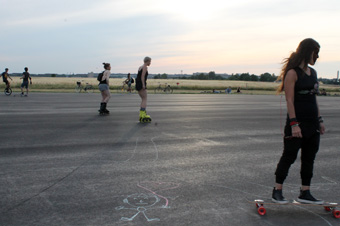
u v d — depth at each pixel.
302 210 3.57
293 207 3.65
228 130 8.83
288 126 3.53
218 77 147.12
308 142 3.54
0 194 3.92
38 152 6.03
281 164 3.59
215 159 5.71
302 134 3.46
